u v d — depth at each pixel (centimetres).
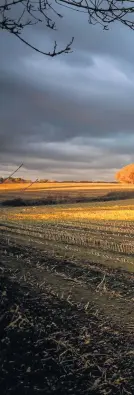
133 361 557
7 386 459
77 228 2800
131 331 684
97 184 10031
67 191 7300
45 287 1002
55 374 505
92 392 466
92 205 6156
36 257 1488
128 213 4406
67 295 927
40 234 2377
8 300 795
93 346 607
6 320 666
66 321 720
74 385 480
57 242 1981
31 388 462
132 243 1888
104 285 1005
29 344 586
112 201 6931
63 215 4328
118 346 612
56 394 454
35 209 5628
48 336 632
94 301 883
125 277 1130
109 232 2489
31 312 743
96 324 718
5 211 5319
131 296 931
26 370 503
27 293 913
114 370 527
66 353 573
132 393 468
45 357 551
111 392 468
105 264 1334
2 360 516
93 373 516
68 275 1161
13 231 2625
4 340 581
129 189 8544
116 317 766
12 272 1191
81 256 1516
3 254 1566
